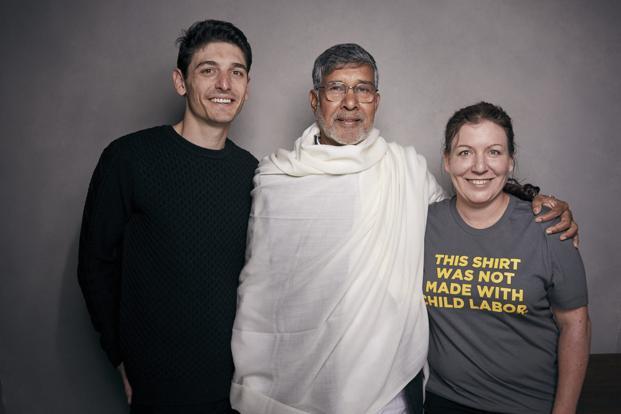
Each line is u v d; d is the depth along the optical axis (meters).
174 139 1.42
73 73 1.94
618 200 2.19
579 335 1.30
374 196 1.45
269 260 1.45
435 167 2.13
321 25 2.04
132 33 1.96
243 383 1.44
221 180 1.47
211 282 1.42
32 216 1.96
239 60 1.42
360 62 1.48
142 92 1.97
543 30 2.13
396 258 1.42
